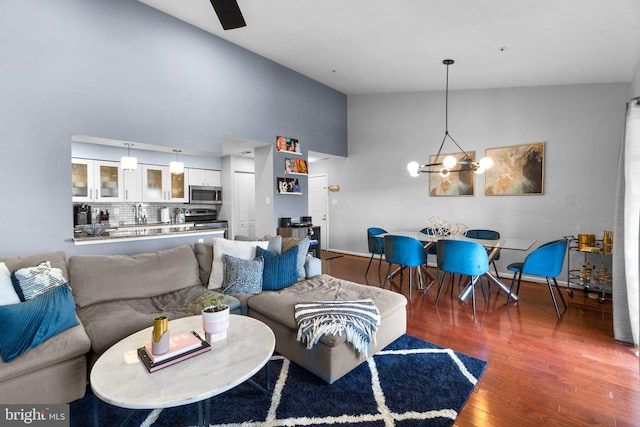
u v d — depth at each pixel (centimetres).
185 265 289
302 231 521
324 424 166
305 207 557
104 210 516
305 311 219
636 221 234
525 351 241
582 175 400
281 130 506
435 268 530
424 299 369
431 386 197
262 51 450
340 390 193
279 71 499
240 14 241
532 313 321
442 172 397
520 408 177
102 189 487
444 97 522
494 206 473
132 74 338
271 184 500
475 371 213
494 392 192
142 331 186
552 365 221
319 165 713
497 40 309
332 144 612
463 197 504
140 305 245
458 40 321
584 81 389
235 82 438
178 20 377
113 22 325
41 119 281
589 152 395
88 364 191
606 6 230
